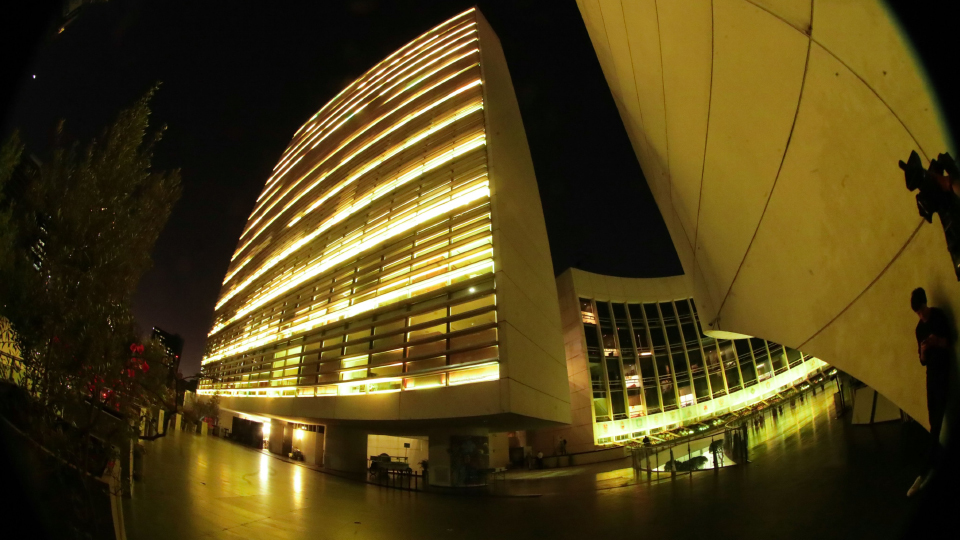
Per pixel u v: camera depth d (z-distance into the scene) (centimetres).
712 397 3778
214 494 1059
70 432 433
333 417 1930
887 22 300
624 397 3650
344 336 2109
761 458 1358
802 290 529
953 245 266
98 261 436
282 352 2634
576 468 2594
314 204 3350
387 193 2398
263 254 3962
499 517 1043
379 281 2077
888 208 348
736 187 632
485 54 2588
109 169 468
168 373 557
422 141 2389
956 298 287
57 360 401
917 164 284
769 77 456
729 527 659
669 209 1176
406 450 2820
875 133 340
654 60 795
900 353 369
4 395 394
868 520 497
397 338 1839
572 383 3703
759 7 430
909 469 675
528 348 1677
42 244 434
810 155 432
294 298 2783
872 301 396
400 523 979
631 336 3931
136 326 486
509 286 1647
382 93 3294
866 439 1019
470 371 1548
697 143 730
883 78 315
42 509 396
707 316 1024
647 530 753
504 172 2033
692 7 561
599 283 4078
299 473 1969
